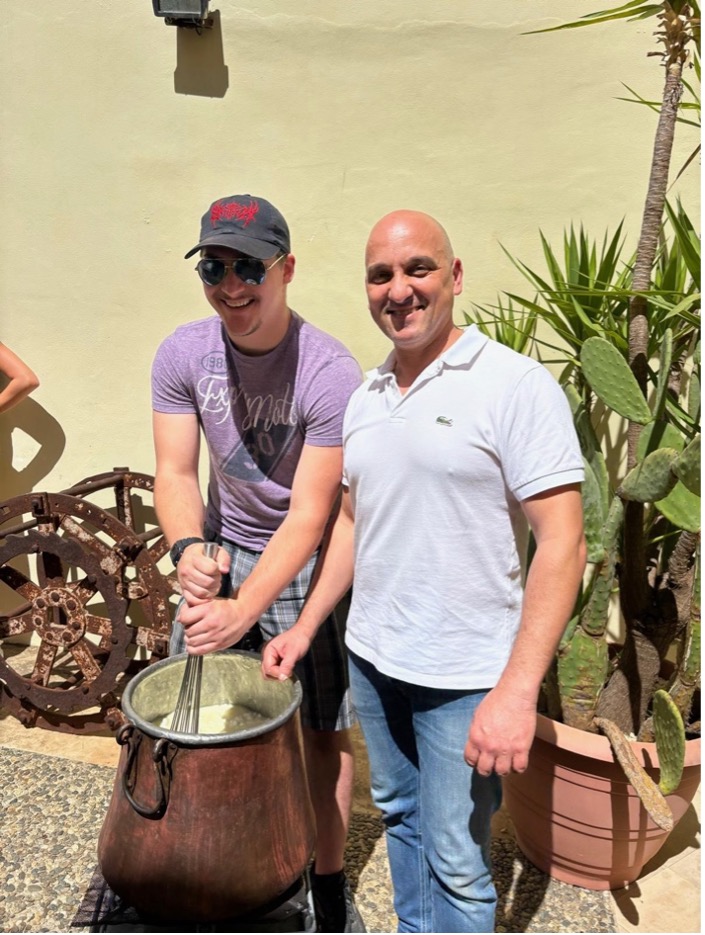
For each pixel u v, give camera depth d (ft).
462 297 8.11
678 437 5.37
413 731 4.50
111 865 3.71
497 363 3.77
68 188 8.67
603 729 5.36
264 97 8.07
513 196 7.86
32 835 6.27
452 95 7.79
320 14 7.82
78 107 8.46
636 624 6.04
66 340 9.03
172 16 7.68
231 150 8.23
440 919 4.25
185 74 8.16
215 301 4.40
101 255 8.76
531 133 7.73
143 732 3.59
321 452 4.54
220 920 3.67
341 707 5.01
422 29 7.72
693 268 6.04
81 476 9.29
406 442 3.88
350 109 7.95
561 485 3.52
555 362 7.13
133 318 8.84
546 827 5.67
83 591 7.34
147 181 8.49
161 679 4.33
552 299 6.83
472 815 4.01
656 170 5.64
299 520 4.46
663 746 4.91
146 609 7.25
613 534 5.41
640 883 5.86
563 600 3.52
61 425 9.23
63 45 8.34
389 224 3.82
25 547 7.22
